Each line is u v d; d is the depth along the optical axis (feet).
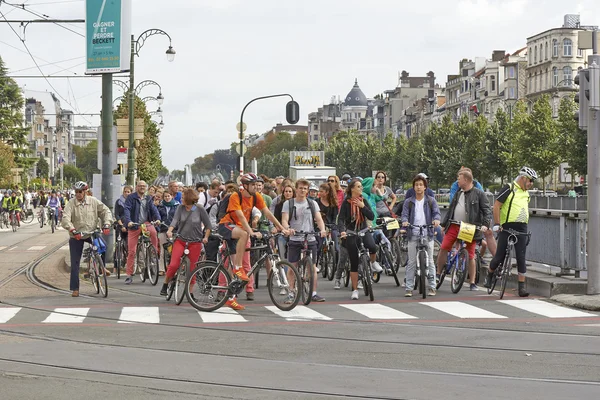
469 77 513.04
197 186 84.99
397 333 43.93
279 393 30.19
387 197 77.15
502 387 31.12
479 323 47.16
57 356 37.70
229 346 40.34
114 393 30.14
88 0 86.28
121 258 78.02
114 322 48.91
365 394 30.01
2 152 404.57
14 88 458.09
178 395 29.84
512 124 312.71
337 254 72.49
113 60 85.71
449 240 62.03
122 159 136.26
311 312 52.49
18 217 171.83
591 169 55.36
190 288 54.44
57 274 79.92
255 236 54.08
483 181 332.39
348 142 554.87
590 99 55.11
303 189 58.29
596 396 29.66
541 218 65.67
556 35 416.46
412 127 650.02
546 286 58.95
